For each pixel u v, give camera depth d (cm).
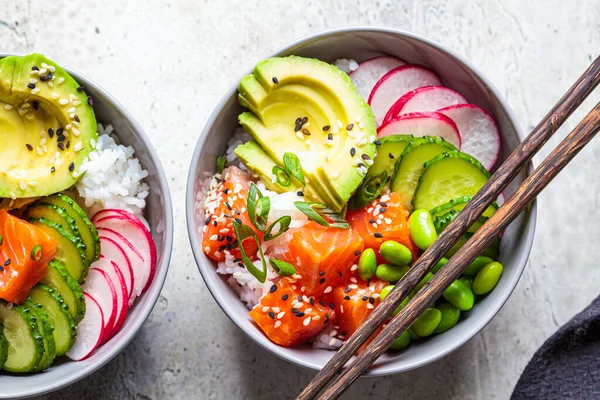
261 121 49
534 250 54
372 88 51
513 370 54
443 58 50
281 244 49
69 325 48
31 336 47
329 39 50
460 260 46
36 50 53
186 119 54
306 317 48
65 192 49
